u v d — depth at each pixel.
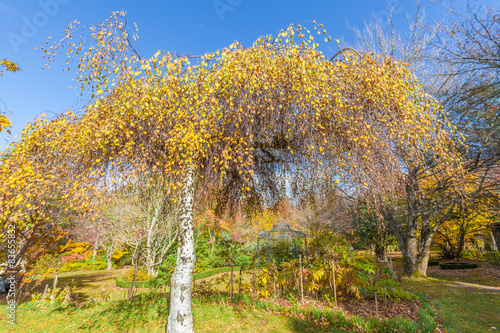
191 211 4.38
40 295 8.31
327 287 7.18
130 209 11.45
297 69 4.16
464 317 6.02
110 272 17.92
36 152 4.88
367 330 4.75
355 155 4.07
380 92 4.28
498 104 8.61
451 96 9.55
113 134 4.22
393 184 4.65
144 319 5.57
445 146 5.33
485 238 21.28
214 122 4.03
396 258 20.09
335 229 15.37
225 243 16.56
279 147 5.26
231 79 4.19
